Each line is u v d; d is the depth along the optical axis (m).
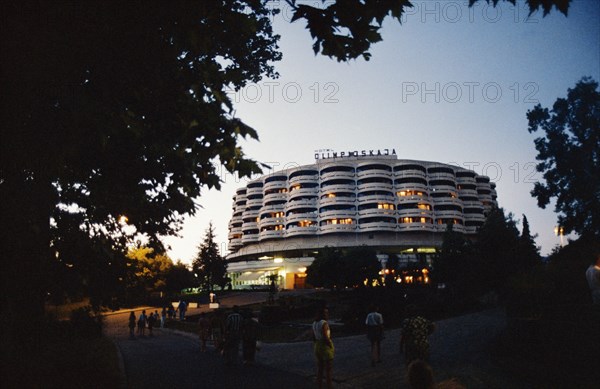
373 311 12.20
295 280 101.62
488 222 36.75
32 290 7.07
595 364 7.46
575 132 24.66
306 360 14.09
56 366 6.76
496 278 33.53
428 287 52.75
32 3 5.14
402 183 112.25
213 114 6.84
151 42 6.13
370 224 104.62
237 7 7.06
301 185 115.31
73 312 8.64
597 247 14.88
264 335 24.36
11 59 5.23
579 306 9.10
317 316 9.47
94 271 8.72
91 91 6.45
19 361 6.14
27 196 6.46
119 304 9.05
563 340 8.48
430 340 15.66
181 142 7.21
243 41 8.12
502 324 18.17
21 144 6.07
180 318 41.28
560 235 24.00
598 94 24.47
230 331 13.37
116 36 5.89
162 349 18.98
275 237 113.06
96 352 8.70
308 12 5.73
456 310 28.94
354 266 64.75
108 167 8.13
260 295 74.94
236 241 129.50
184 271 85.38
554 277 11.41
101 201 8.92
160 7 5.74
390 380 9.80
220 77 7.15
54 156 6.62
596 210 23.27
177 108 7.00
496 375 8.64
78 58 5.86
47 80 5.77
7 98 5.47
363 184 110.19
